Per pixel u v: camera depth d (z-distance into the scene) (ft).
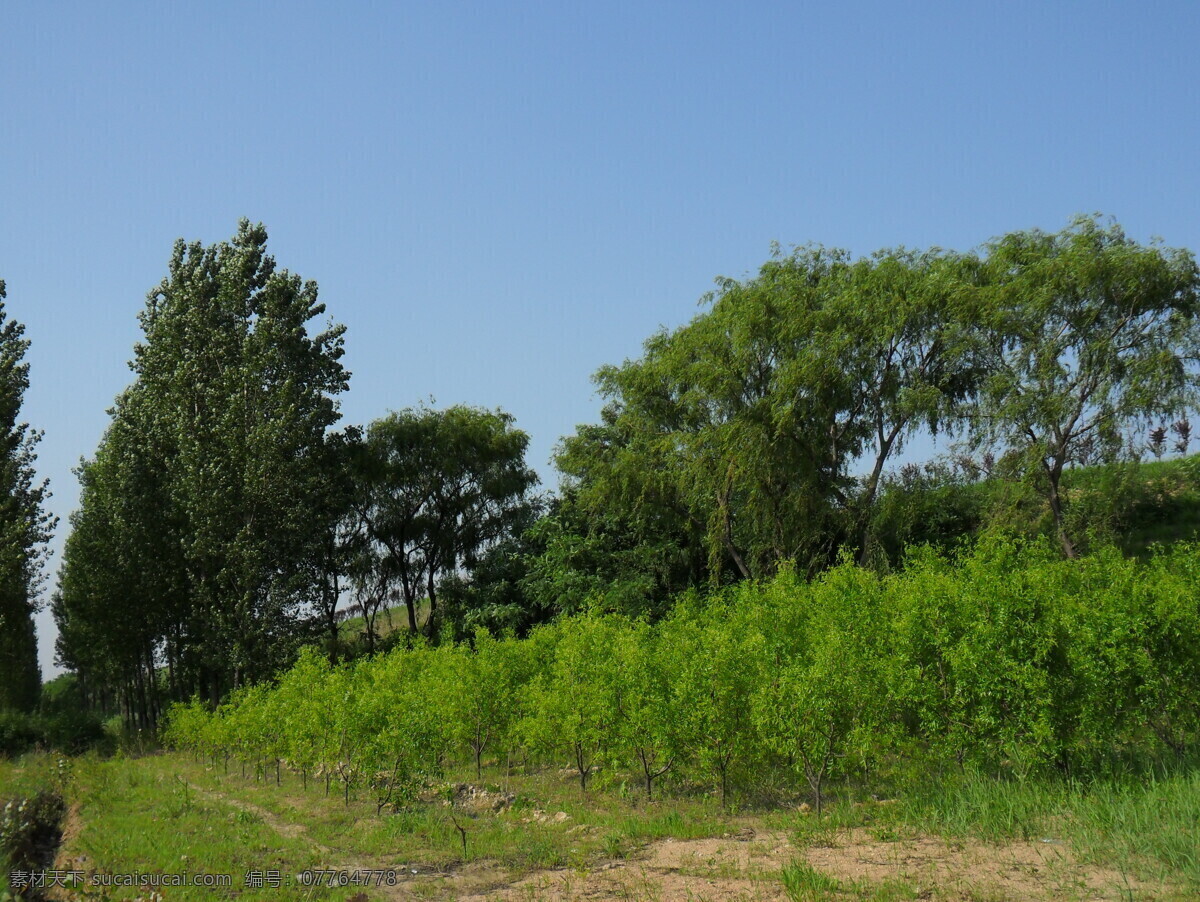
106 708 222.69
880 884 28.60
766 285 108.68
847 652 45.60
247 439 125.49
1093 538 87.40
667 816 43.32
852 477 107.55
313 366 140.15
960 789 39.91
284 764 77.61
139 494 133.28
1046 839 32.37
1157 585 47.21
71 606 141.38
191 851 40.47
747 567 112.27
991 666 41.73
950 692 44.11
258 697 80.69
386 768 54.19
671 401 121.80
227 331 134.41
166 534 134.62
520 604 144.05
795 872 29.84
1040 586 45.39
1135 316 91.66
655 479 119.03
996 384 92.32
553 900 30.76
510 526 159.33
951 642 44.11
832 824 38.34
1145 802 33.19
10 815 45.11
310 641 128.47
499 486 159.43
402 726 52.34
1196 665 42.50
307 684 72.38
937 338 99.60
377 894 33.24
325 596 148.56
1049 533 91.97
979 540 67.67
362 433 157.58
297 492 130.93
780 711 42.37
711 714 45.55
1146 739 46.03
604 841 38.91
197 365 131.34
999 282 96.78
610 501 122.52
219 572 125.59
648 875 32.89
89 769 76.59
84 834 45.70
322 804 55.62
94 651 144.56
